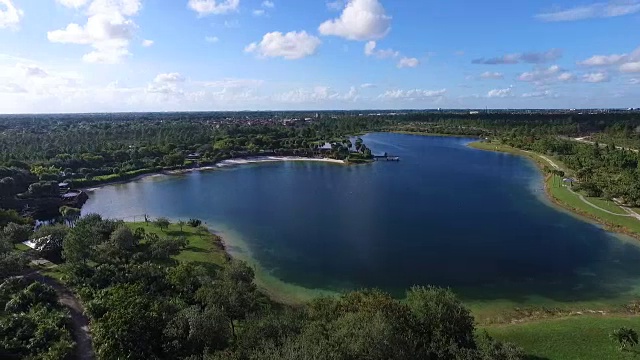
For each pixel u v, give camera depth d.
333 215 142.38
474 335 55.97
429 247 110.50
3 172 175.12
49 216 156.88
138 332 51.50
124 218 144.50
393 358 42.81
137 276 75.75
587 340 61.03
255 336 48.62
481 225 129.25
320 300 63.25
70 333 60.53
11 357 54.06
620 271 93.69
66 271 80.19
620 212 133.00
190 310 54.66
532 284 87.94
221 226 130.88
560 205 148.88
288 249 109.69
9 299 70.00
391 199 164.88
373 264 99.62
